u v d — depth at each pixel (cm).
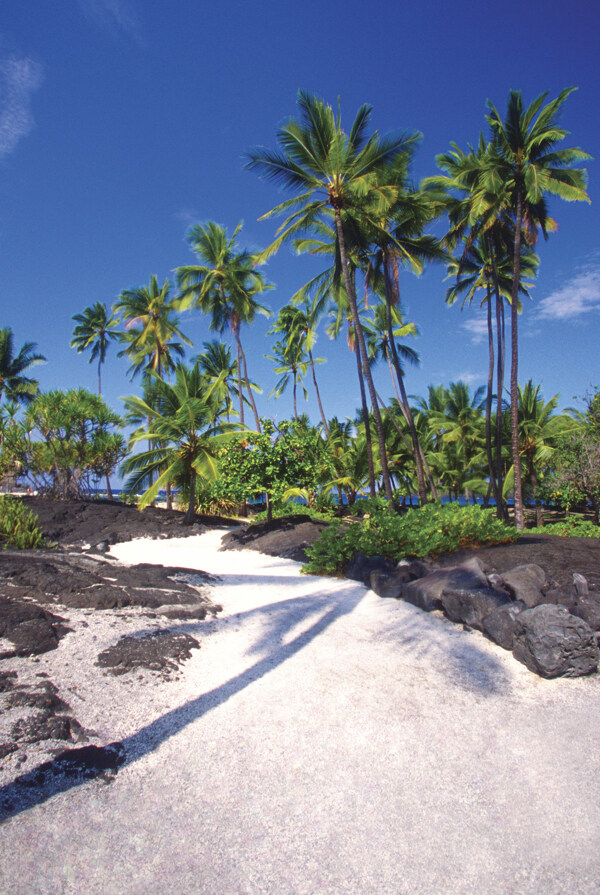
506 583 607
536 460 2833
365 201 1575
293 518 1382
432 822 264
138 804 260
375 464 2972
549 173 1570
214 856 233
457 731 356
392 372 2656
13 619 436
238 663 447
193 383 2080
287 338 3253
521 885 225
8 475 2111
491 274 2227
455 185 1819
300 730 348
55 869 214
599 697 408
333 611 620
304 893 217
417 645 513
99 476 2266
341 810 271
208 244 2380
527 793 289
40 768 268
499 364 1975
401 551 796
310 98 1444
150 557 1078
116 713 335
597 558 716
